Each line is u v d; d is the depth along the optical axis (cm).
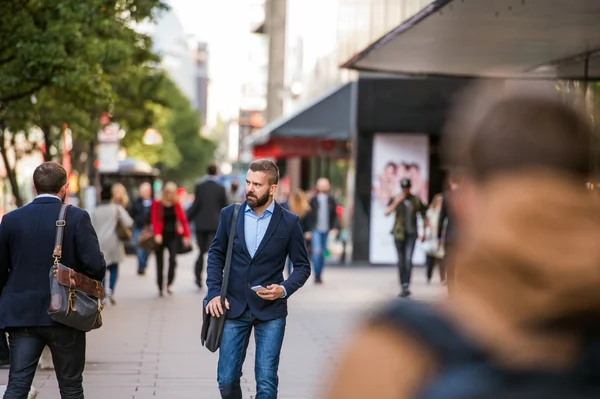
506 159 181
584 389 171
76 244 761
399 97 3181
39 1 1677
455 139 190
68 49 1738
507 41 1719
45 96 1962
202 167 10300
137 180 4309
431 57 1952
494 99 187
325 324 1664
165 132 8088
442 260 2091
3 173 3644
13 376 748
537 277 178
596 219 177
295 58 5256
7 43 1667
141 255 2561
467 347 179
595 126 182
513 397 171
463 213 188
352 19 2102
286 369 1214
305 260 786
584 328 178
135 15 2397
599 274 175
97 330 1582
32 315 744
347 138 3297
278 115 6862
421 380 178
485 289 182
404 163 3194
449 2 1374
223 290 765
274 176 780
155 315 1797
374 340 185
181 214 2178
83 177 4334
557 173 179
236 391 767
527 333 179
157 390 1079
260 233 776
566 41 1684
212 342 763
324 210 2508
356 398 182
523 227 178
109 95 1916
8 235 753
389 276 2780
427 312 184
